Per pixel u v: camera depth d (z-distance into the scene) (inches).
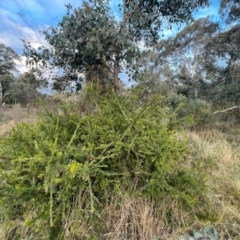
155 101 62.3
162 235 46.5
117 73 102.3
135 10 99.2
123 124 51.3
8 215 40.8
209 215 51.2
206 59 300.7
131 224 45.8
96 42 85.0
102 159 43.6
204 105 192.7
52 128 52.4
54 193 40.9
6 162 47.3
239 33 243.4
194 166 56.0
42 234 42.0
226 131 172.1
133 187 48.8
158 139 50.3
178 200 50.0
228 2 243.4
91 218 43.3
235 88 222.5
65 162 40.2
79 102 67.2
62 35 87.0
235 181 68.9
